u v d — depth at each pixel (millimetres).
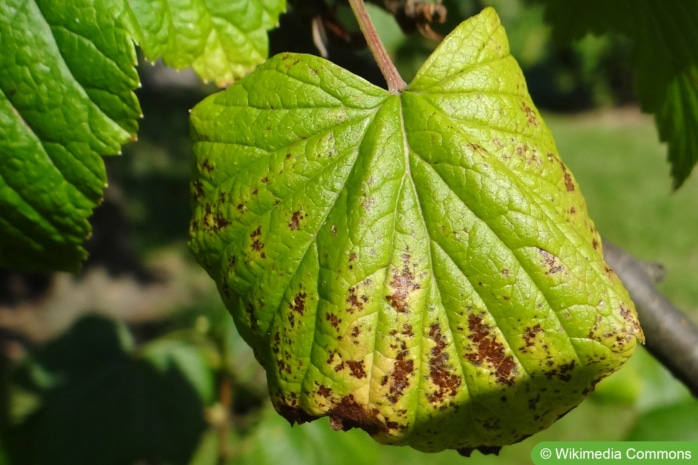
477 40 209
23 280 939
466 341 203
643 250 1146
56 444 307
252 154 206
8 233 221
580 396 204
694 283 1024
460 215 202
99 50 209
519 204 201
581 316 201
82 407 311
